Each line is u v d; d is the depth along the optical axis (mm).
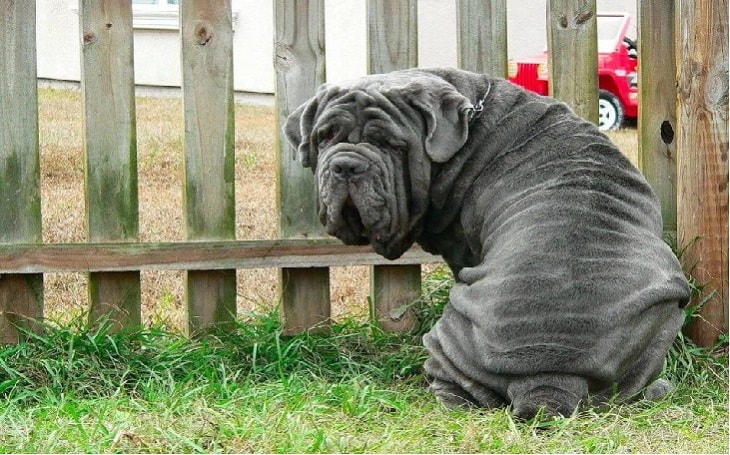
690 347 7324
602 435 5328
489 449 5141
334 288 9531
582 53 7910
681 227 7684
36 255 7246
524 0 17234
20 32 7227
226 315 7684
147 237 10336
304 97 7680
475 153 6371
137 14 17203
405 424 5551
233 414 5637
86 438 5184
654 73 8008
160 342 7328
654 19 7980
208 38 7488
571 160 6195
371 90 6227
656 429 5543
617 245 5844
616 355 5641
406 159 6211
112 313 7477
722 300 7539
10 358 6777
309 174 7723
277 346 6996
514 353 5602
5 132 7238
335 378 6922
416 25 7773
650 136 8031
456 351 5906
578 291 5660
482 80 6621
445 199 6418
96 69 7340
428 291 8008
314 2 7645
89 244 7340
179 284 9484
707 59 7523
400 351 7293
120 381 6648
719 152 7535
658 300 5785
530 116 6430
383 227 6156
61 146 12906
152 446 5105
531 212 5977
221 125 7570
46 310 8805
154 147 13383
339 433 5312
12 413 5824
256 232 10586
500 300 5727
